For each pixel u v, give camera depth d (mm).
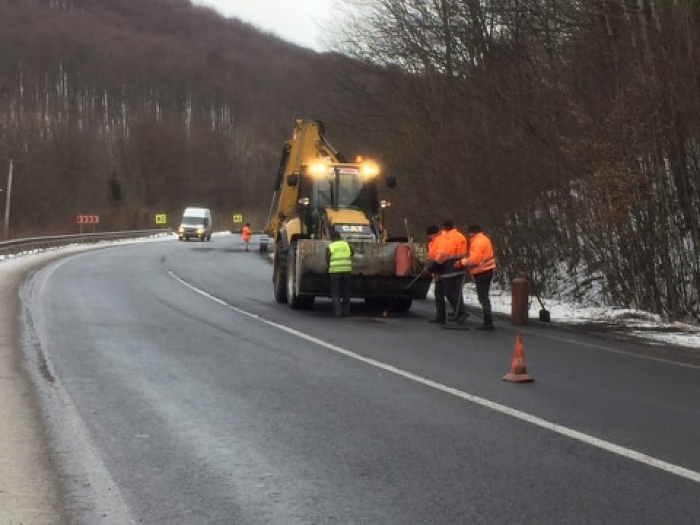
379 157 28172
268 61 148500
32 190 85250
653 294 16172
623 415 7500
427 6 29031
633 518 4855
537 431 6875
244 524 4723
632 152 15172
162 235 72562
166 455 6094
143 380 8898
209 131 133875
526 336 13055
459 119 22328
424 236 23703
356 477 5602
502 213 20562
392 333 13047
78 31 158750
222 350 11047
